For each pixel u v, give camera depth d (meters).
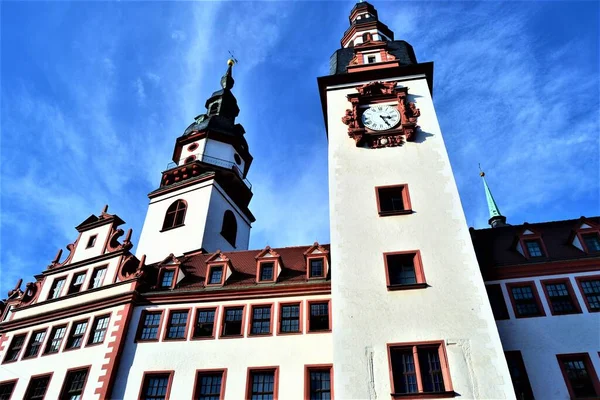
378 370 19.12
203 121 52.22
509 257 26.86
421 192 25.30
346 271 22.44
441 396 18.16
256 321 26.58
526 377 22.19
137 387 24.69
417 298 20.97
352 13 46.88
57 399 25.33
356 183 26.34
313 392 23.42
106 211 35.81
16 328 30.75
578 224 26.88
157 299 28.27
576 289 24.41
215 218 41.66
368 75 33.34
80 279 31.97
